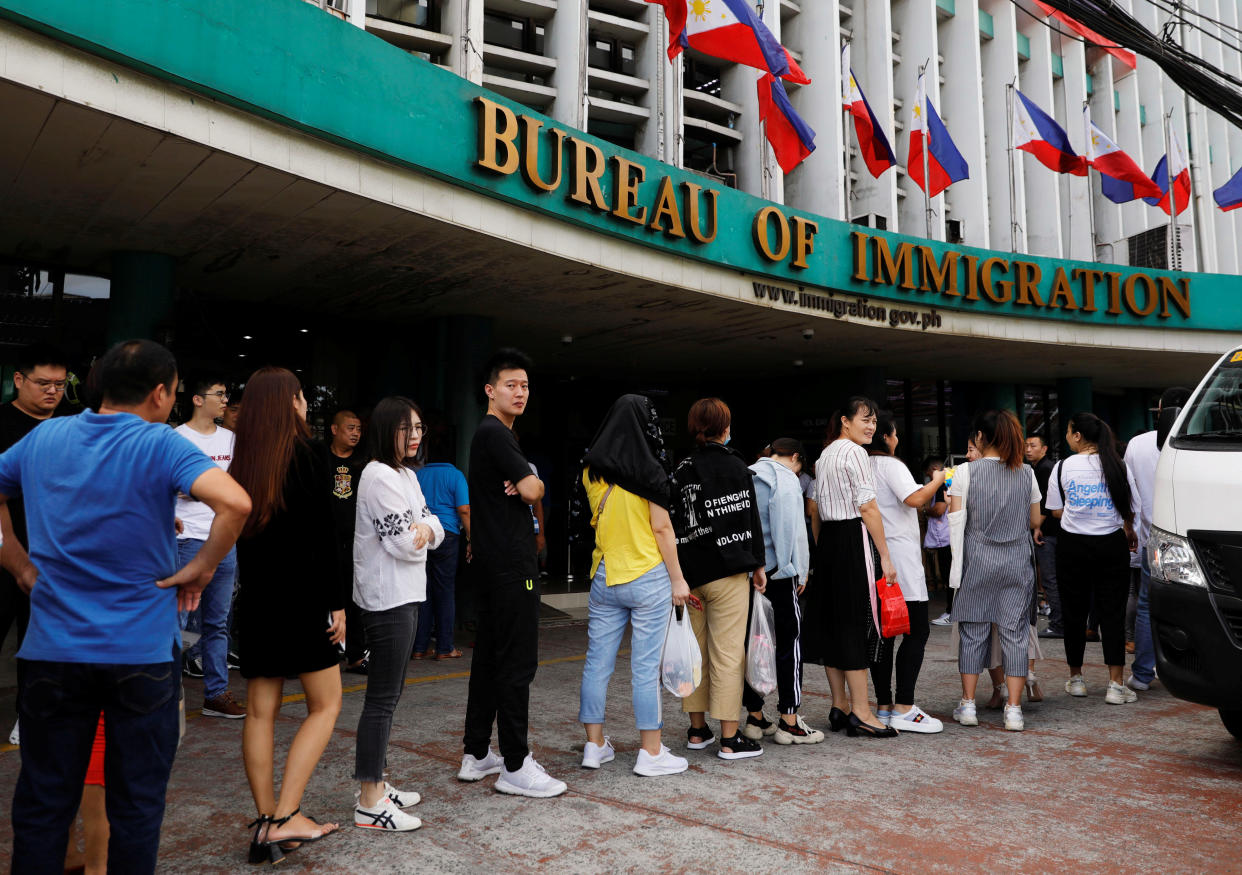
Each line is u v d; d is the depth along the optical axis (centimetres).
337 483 629
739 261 927
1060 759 414
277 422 303
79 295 799
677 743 448
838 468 464
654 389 1655
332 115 577
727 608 418
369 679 328
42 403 403
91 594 223
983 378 1622
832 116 1241
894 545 479
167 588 232
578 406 1545
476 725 376
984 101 1588
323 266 803
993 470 489
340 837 313
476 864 289
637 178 809
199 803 348
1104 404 1905
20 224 680
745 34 859
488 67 1032
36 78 445
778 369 1481
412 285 879
